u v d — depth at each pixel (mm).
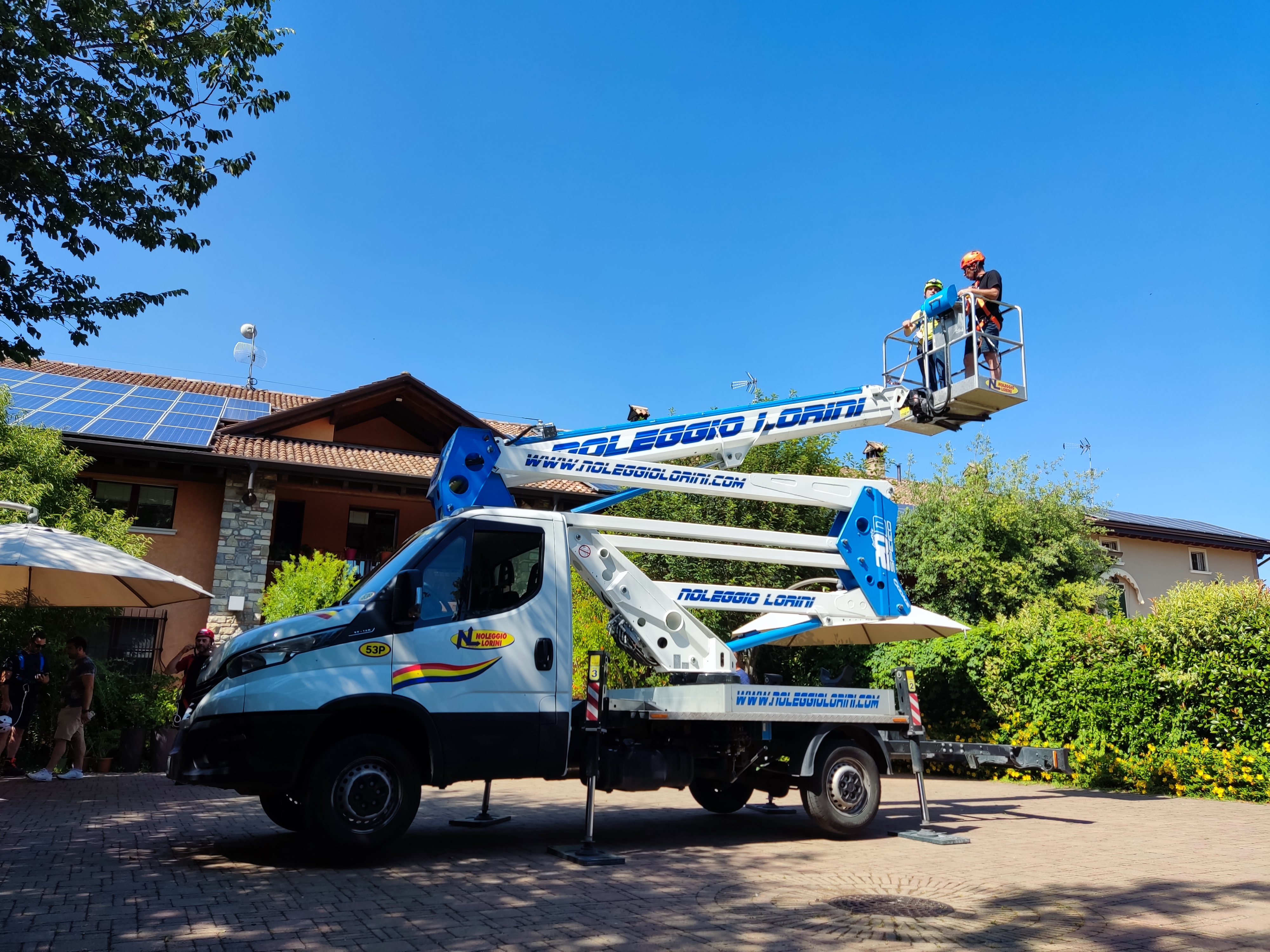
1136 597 28375
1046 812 10242
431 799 10664
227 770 6285
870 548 9398
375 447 20812
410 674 6773
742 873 6562
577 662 14258
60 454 14891
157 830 8031
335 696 6492
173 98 9336
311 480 19250
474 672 6984
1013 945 4801
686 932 4941
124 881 5930
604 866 6715
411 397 21094
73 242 9281
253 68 9531
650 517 16969
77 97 8812
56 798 10078
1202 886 6273
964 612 19031
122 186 9109
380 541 21688
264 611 16047
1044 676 13961
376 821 6496
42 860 6625
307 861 6715
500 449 8164
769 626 10133
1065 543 19641
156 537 18344
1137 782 12219
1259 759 11211
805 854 7402
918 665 15992
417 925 4961
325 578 16016
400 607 6680
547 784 12492
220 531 18156
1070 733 13555
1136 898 5910
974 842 8078
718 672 8625
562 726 7211
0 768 12125
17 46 8211
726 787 9336
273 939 4633
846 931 5027
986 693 14758
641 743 7945
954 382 8820
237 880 6000
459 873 6387
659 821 9258
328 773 6398
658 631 8531
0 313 9148
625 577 8461
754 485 9039
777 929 5039
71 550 9336
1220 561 30812
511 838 8000
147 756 13945
